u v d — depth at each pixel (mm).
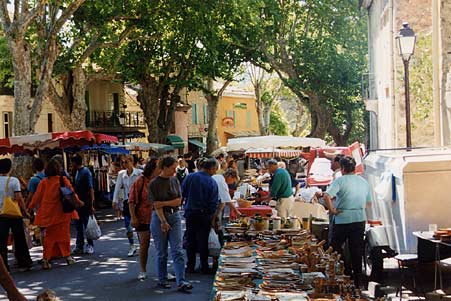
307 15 42250
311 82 41062
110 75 38406
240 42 40562
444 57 19391
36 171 15477
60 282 11867
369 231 11359
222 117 72312
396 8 20250
